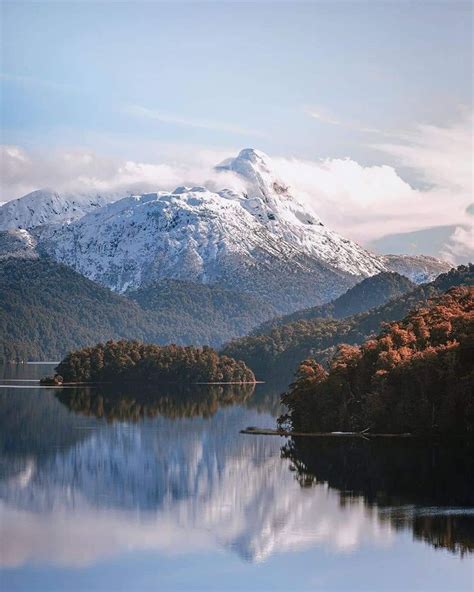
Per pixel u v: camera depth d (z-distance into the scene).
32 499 166.12
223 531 143.50
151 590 117.81
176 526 146.88
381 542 136.25
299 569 125.56
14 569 125.38
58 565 127.31
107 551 133.50
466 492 167.75
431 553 131.50
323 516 151.38
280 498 164.62
